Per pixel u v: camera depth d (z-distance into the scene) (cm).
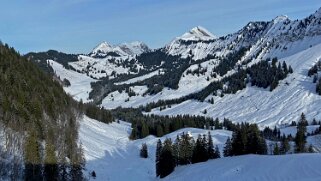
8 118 11069
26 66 17350
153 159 15512
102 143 16475
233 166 8781
